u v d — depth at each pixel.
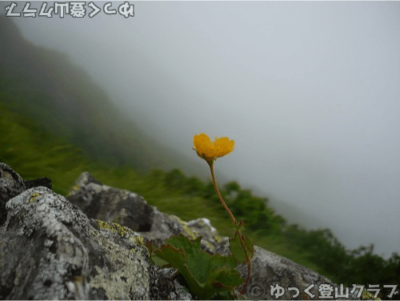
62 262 0.93
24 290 0.89
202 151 1.27
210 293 1.23
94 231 1.19
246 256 1.30
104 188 2.99
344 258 5.36
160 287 1.27
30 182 1.61
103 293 0.98
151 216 2.74
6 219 1.22
